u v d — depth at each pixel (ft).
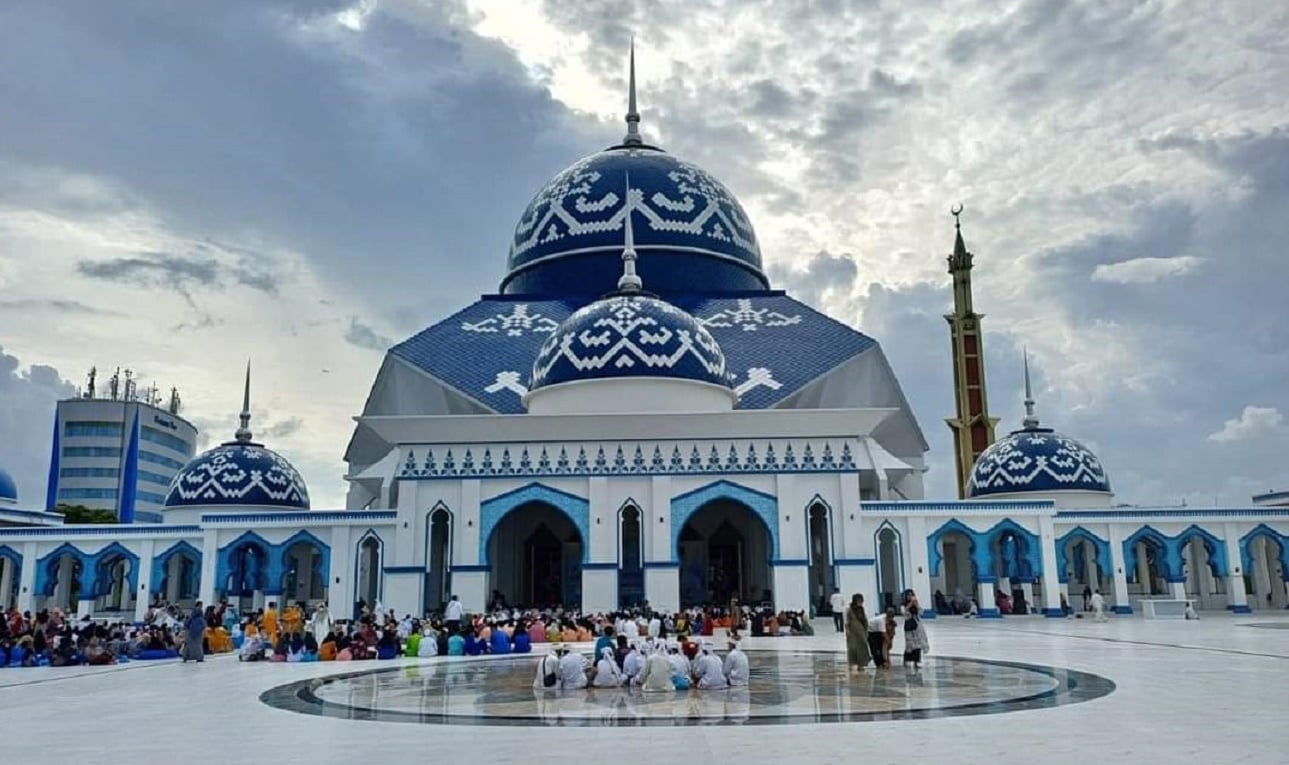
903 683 44.50
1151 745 26.58
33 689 48.11
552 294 140.87
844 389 124.36
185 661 67.56
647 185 146.51
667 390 104.37
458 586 97.45
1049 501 109.50
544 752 27.20
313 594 119.65
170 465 332.19
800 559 98.43
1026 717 32.37
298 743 29.43
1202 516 120.88
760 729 30.96
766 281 155.43
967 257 190.49
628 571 102.01
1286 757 24.68
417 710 37.76
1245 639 69.82
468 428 100.53
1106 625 92.22
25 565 117.70
